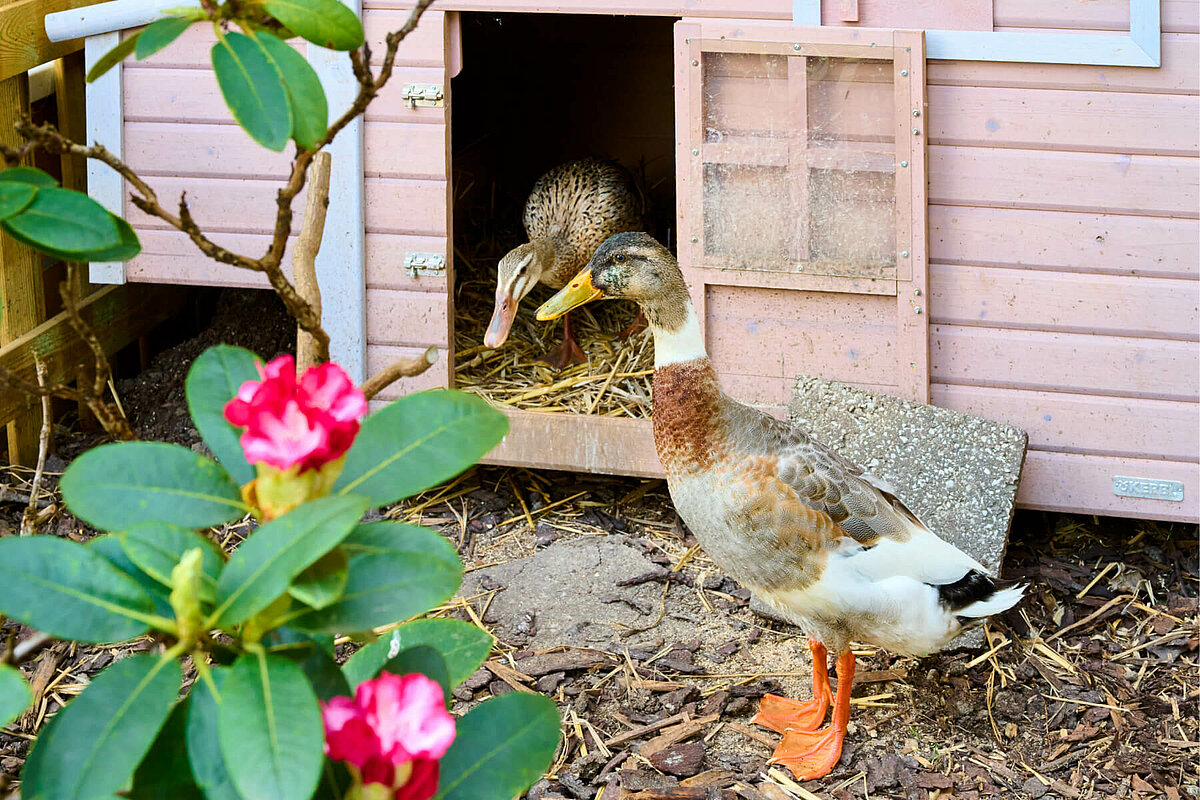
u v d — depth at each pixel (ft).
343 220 15.19
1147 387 14.01
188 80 15.14
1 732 11.82
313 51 14.73
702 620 13.84
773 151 13.97
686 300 11.23
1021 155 13.67
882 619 11.13
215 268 15.64
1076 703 12.64
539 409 16.17
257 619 4.35
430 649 4.85
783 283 14.34
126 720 3.98
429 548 4.54
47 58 15.67
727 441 11.14
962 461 13.89
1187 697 12.73
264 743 3.82
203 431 4.84
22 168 4.59
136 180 4.55
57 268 17.43
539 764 4.95
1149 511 14.34
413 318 15.52
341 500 4.01
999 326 14.20
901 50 13.26
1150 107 13.26
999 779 11.56
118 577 4.30
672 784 11.33
